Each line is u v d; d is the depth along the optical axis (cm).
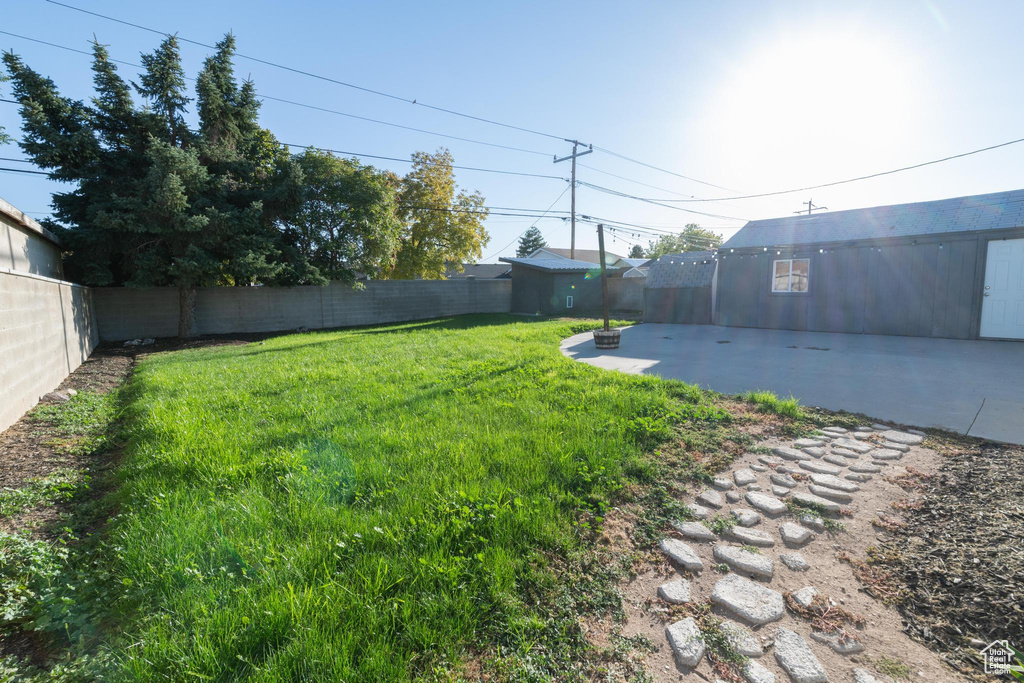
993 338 867
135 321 1416
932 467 325
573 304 2105
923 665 169
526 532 247
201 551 229
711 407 461
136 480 321
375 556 221
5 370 481
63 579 217
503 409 452
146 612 194
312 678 156
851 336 981
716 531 260
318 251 1667
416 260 2517
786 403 459
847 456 352
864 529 256
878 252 994
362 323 1822
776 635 185
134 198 1181
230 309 1550
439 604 192
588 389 523
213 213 1268
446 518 255
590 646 180
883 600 203
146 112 1280
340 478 307
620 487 301
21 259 895
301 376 664
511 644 180
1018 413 426
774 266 1155
